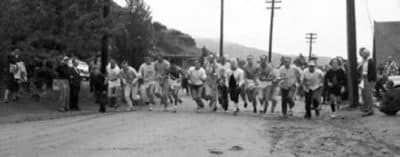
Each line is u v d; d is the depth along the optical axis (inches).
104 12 785.6
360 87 626.2
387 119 491.8
